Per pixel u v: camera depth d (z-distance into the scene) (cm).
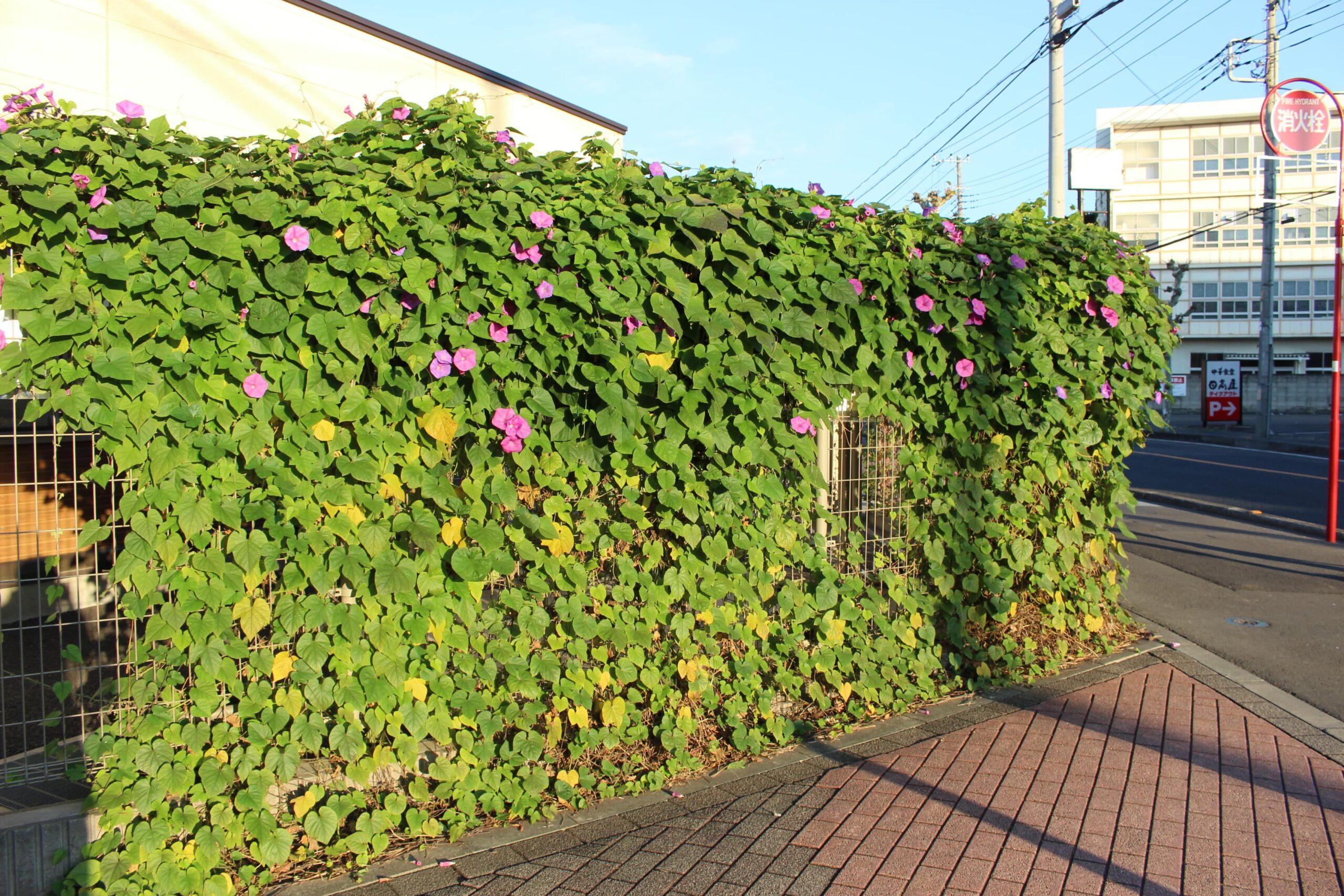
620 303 343
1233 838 327
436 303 320
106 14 563
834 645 426
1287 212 4953
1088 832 332
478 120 339
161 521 299
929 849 322
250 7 644
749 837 332
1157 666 519
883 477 448
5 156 271
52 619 348
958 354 452
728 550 386
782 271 373
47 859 296
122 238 292
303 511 314
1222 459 2020
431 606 334
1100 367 490
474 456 337
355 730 326
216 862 304
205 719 314
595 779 368
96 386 288
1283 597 705
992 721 437
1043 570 491
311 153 317
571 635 364
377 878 312
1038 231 481
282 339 310
